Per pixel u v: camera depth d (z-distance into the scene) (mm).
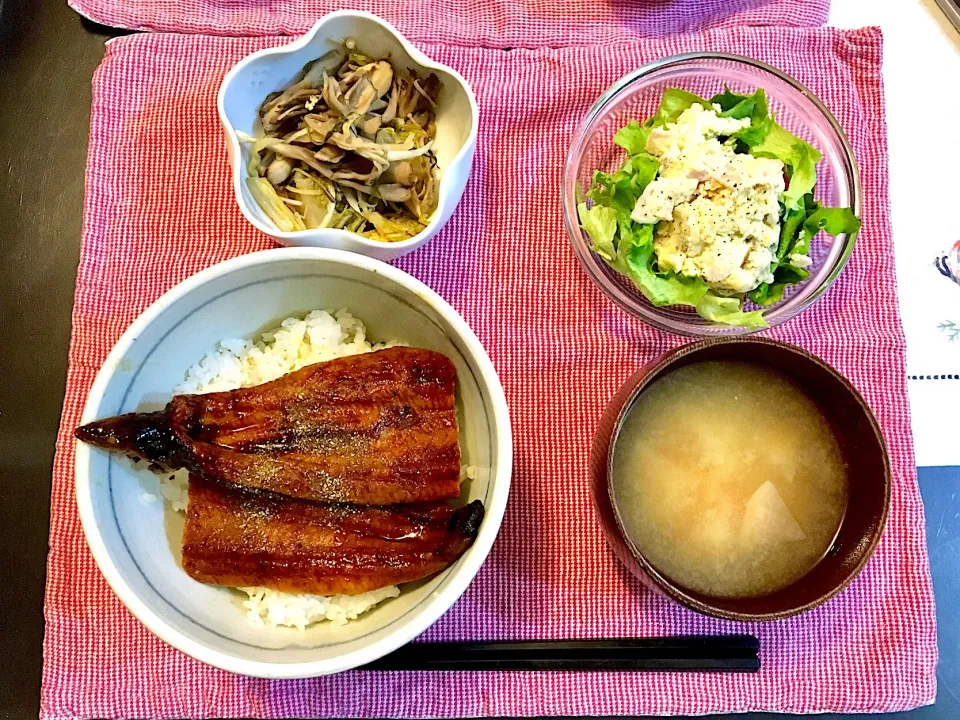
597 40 416
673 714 374
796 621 379
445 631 370
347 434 312
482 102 402
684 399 349
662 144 365
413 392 316
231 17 414
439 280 392
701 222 347
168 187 397
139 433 287
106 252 392
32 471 389
